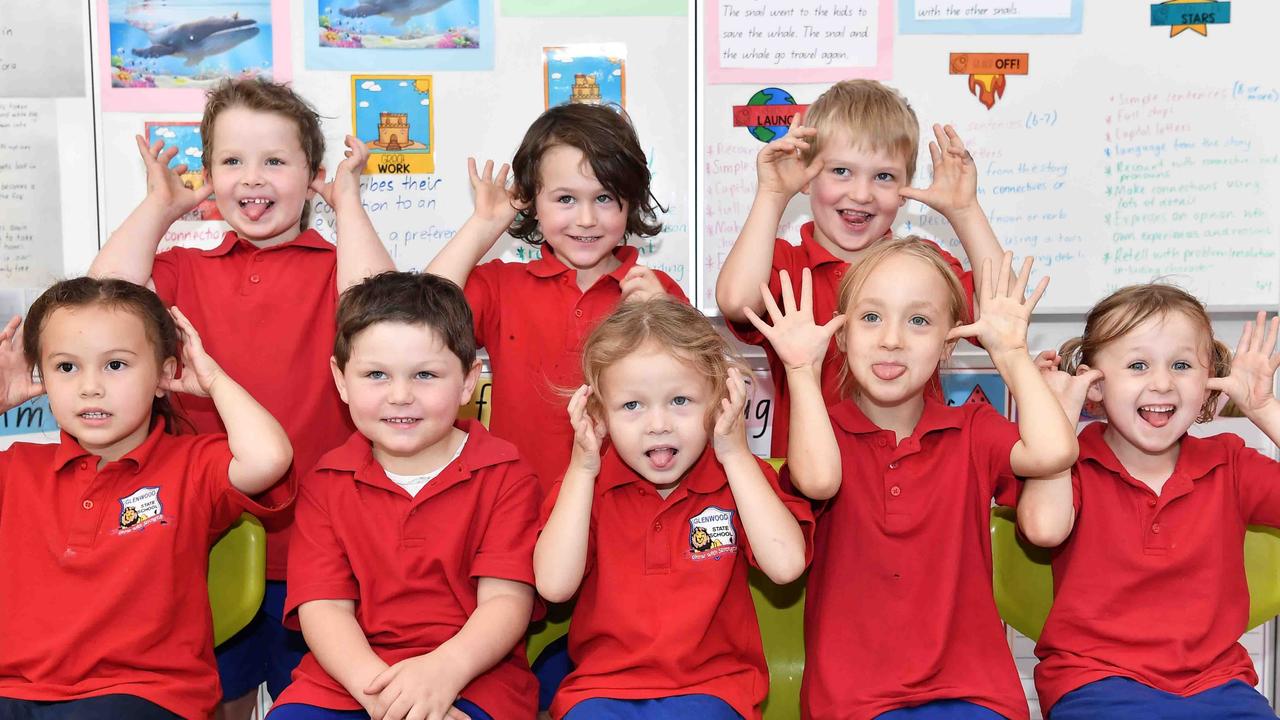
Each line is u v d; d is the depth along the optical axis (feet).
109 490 4.70
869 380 4.67
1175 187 7.44
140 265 5.58
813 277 5.97
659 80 7.32
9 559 4.64
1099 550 4.83
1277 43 7.32
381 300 4.61
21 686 4.38
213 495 4.79
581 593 4.72
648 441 4.44
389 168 7.30
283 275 5.77
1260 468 4.90
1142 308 4.88
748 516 4.46
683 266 7.46
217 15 7.13
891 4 7.29
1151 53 7.35
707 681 4.40
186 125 7.22
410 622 4.57
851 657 4.60
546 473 5.74
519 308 5.87
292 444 5.65
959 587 4.64
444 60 7.25
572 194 5.54
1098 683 4.56
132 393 4.68
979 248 6.03
